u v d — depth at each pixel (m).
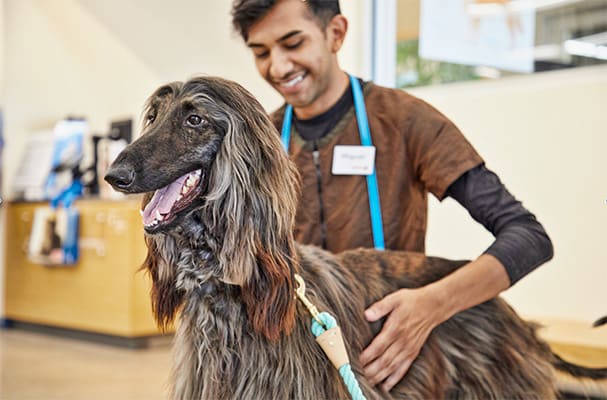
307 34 1.84
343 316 1.47
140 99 6.61
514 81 3.93
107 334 5.21
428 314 1.51
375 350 1.46
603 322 1.86
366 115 1.92
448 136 1.81
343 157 1.91
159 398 3.53
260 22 1.83
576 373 1.82
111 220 5.11
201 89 1.33
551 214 3.76
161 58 6.19
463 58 4.17
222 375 1.31
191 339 1.35
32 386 3.80
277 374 1.31
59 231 5.36
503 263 1.60
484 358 1.62
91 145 6.59
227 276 1.30
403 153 1.87
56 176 6.02
